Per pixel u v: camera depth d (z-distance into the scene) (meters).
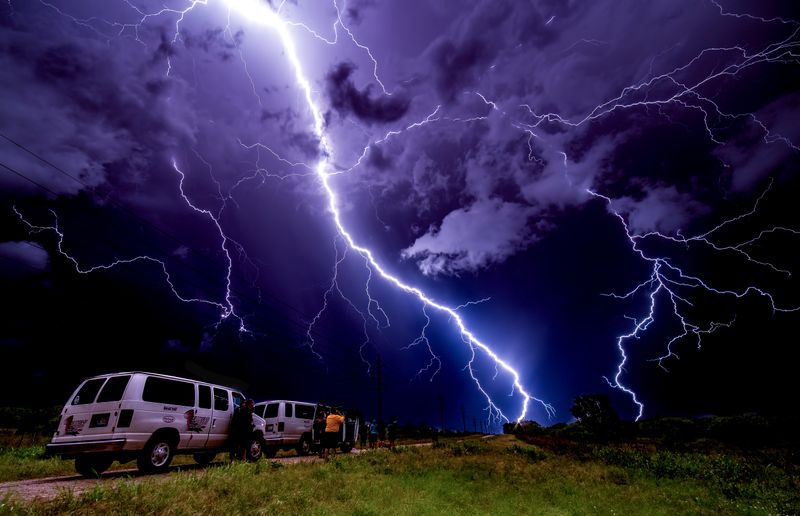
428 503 6.63
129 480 6.09
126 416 8.07
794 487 9.30
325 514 5.30
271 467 8.86
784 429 20.64
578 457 15.53
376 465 11.12
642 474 11.16
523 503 7.21
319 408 14.39
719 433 22.27
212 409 10.23
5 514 4.16
